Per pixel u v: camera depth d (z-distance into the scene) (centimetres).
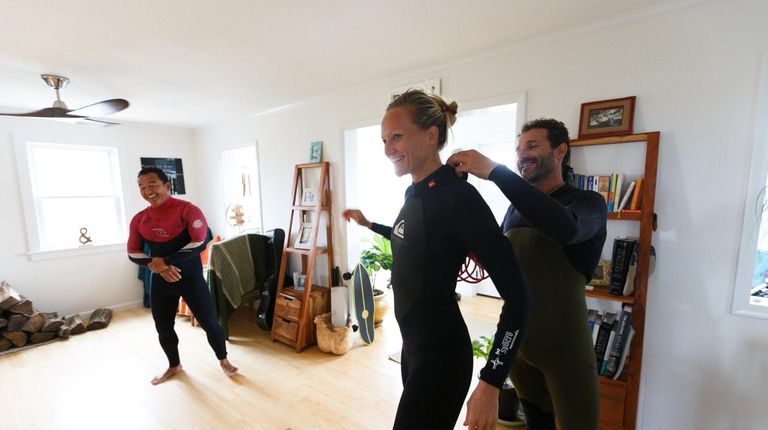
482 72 210
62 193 354
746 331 147
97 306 371
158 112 345
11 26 162
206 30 173
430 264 85
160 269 205
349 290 304
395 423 84
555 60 184
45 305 340
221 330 243
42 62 208
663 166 159
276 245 334
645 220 154
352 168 301
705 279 153
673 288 160
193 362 261
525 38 189
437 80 228
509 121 369
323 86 273
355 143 302
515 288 72
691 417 160
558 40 182
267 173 362
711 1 144
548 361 114
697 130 151
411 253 88
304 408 204
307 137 319
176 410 203
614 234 173
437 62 224
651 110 160
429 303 85
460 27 175
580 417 110
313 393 219
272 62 218
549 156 121
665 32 154
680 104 153
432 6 154
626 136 159
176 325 339
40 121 330
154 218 216
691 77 150
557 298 113
